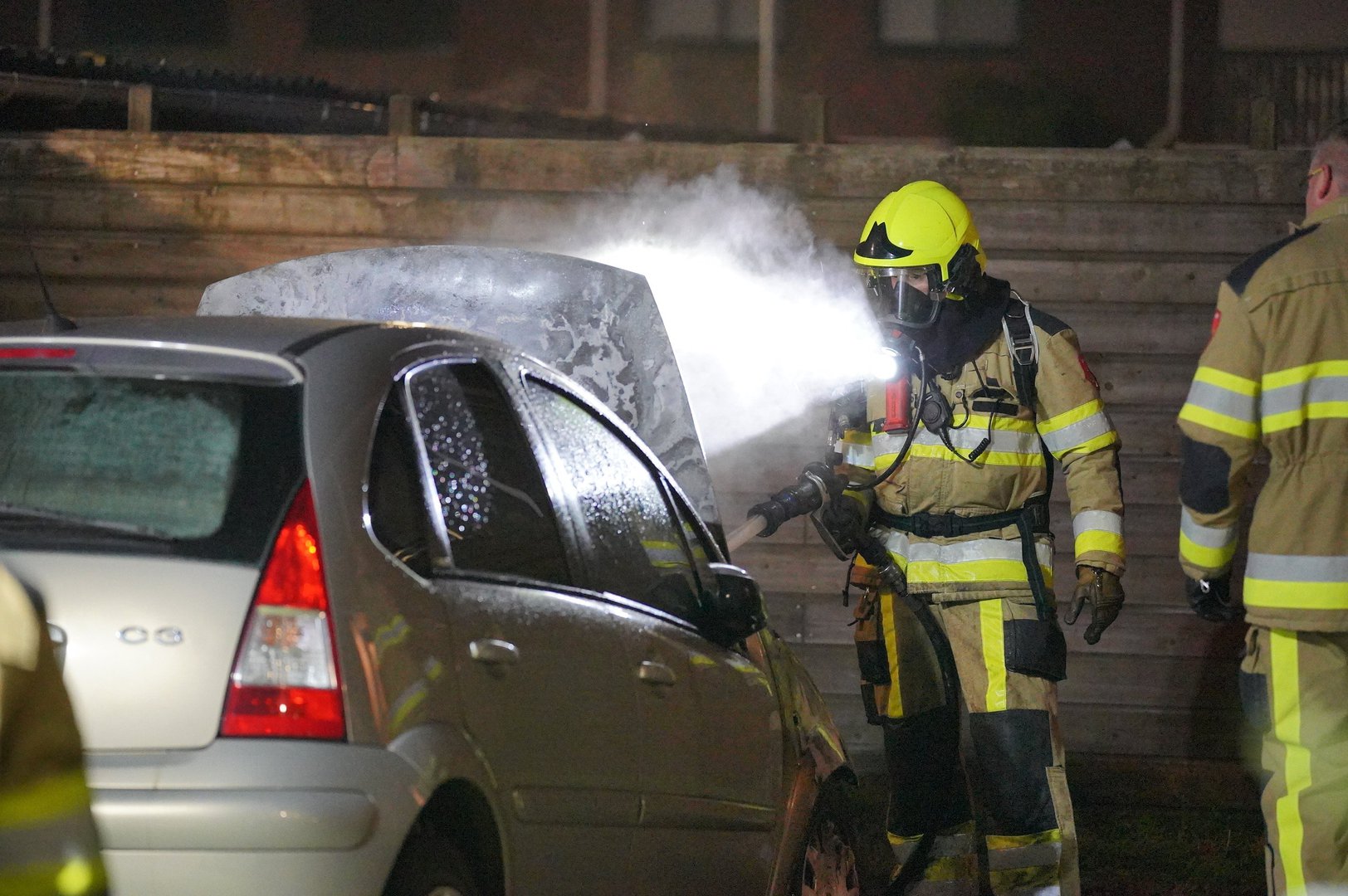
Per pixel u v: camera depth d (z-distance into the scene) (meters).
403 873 8.34
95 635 7.95
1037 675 14.79
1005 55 47.69
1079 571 14.90
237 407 8.77
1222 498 11.04
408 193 22.56
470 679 8.90
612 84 49.03
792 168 22.41
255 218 22.58
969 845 15.65
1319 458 10.70
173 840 7.65
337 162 22.53
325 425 8.76
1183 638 22.25
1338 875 10.64
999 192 22.38
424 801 8.27
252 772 7.79
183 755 7.82
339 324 9.91
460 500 9.60
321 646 8.12
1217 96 46.44
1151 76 46.97
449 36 49.75
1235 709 22.19
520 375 10.79
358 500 8.67
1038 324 15.08
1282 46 46.25
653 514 11.84
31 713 6.28
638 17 49.00
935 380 15.05
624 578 11.04
